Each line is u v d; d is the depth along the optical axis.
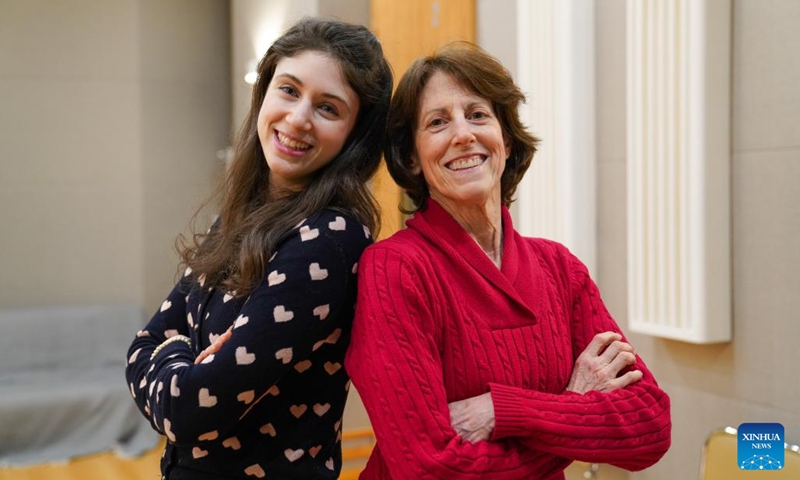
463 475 1.27
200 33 6.39
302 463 1.40
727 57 2.66
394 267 1.36
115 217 6.12
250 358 1.29
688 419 2.87
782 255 2.49
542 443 1.35
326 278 1.36
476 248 1.46
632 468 1.45
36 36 5.91
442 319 1.39
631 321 3.00
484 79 1.45
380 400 1.31
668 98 2.77
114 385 4.91
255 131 1.55
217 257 1.49
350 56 1.44
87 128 6.05
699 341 2.67
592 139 3.29
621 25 3.14
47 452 4.67
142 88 6.19
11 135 5.87
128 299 6.16
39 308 5.81
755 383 2.59
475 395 1.38
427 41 4.26
